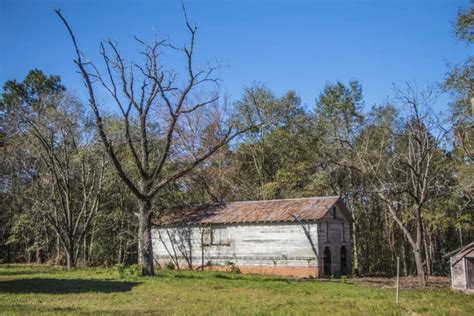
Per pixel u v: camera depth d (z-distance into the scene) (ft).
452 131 101.30
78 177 159.84
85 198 147.33
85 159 149.89
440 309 57.26
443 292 77.25
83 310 55.16
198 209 143.43
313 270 116.26
